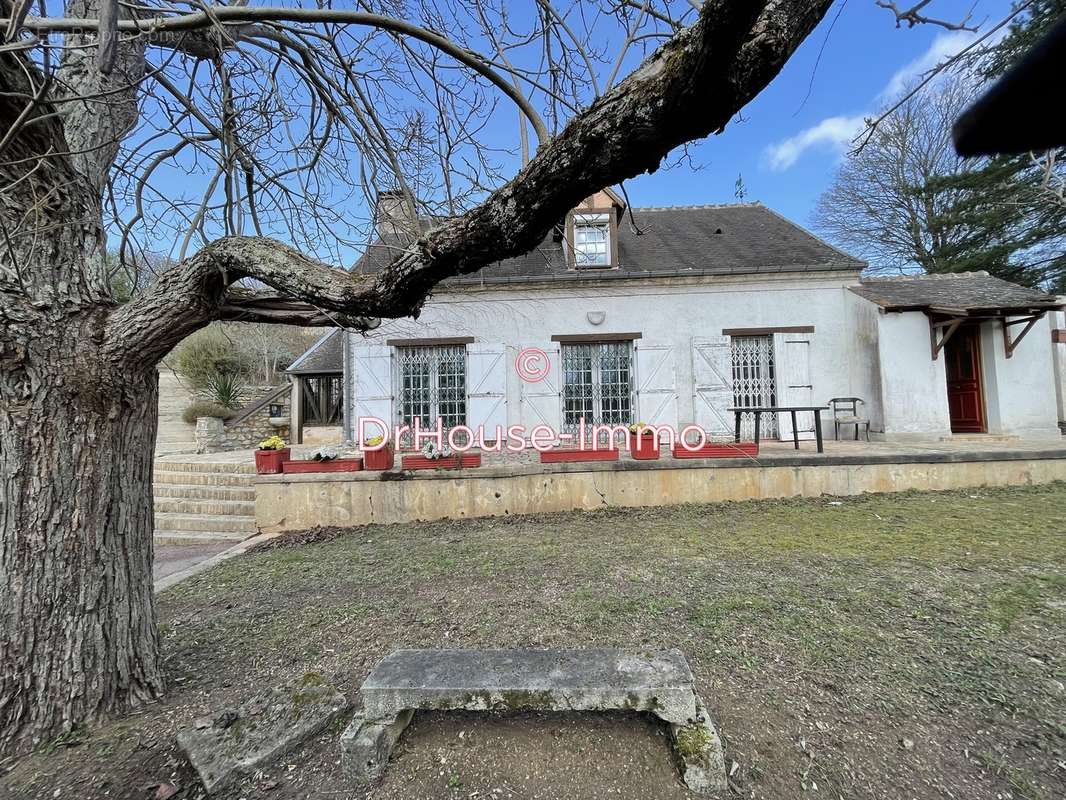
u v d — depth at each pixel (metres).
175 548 5.66
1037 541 4.21
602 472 6.24
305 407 13.95
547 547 4.66
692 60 1.13
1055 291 12.77
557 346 9.31
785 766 1.70
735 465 6.28
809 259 9.35
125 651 2.15
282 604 3.47
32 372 1.96
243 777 1.70
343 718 2.01
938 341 8.12
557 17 2.36
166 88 2.63
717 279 9.16
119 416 2.16
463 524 5.82
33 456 1.96
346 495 6.09
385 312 2.02
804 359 9.04
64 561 2.00
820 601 3.10
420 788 1.66
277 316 2.53
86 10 2.15
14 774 1.74
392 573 4.07
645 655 2.00
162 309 2.08
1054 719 1.92
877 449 7.10
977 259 13.35
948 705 2.02
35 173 1.99
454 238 1.71
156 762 1.79
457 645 2.65
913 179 13.77
